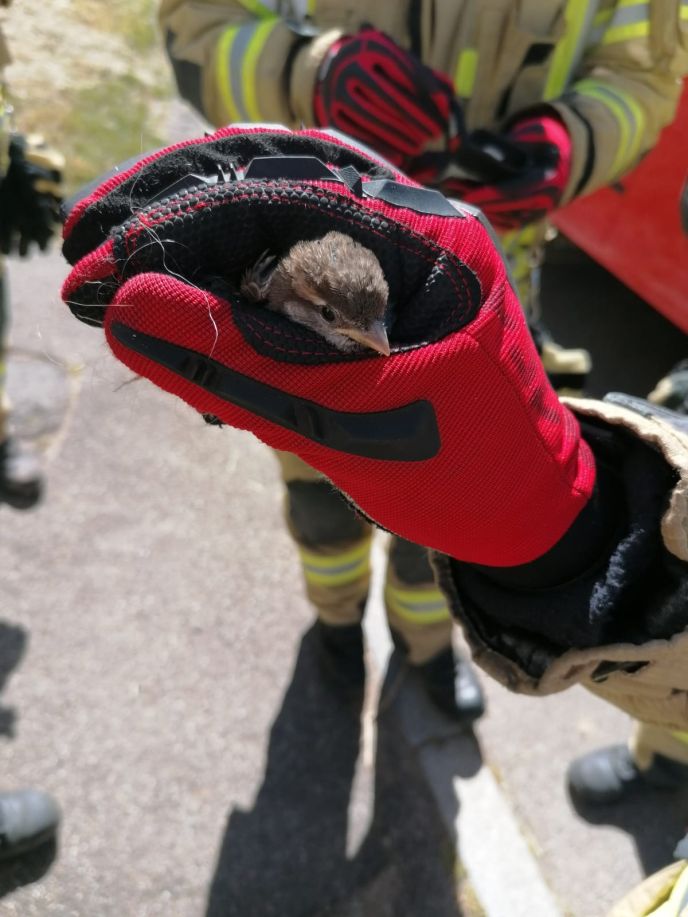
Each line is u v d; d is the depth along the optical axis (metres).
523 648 0.25
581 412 0.25
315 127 0.33
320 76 0.32
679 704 0.25
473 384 0.20
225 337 0.19
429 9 0.33
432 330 0.20
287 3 0.35
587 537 0.23
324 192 0.20
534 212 0.33
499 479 0.21
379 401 0.19
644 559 0.23
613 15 0.36
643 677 0.25
